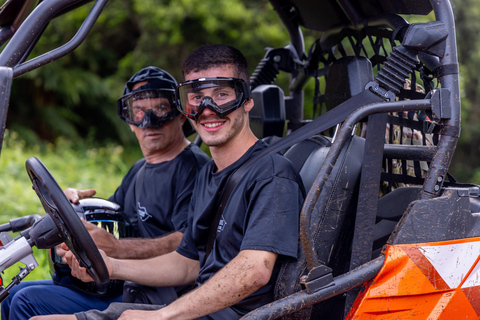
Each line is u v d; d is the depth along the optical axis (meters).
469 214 1.76
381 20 2.16
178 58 10.05
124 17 10.70
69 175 7.14
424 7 1.98
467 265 1.75
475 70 8.32
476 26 8.25
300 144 2.17
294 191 1.78
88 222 2.20
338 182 1.79
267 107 2.62
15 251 1.63
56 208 1.60
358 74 2.14
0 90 1.49
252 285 1.68
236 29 9.45
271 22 9.51
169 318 1.72
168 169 2.47
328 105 2.36
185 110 1.92
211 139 1.91
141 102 2.43
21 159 7.46
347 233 1.87
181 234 2.32
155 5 9.85
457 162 8.86
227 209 1.87
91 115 11.83
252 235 1.71
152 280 2.08
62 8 1.62
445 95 1.70
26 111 11.04
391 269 1.68
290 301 1.60
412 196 2.01
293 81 3.01
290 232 1.72
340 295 1.89
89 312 1.88
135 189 2.59
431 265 1.71
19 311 2.14
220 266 1.87
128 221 2.40
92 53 11.54
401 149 2.00
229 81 1.86
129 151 11.28
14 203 5.12
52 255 2.21
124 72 11.12
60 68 10.96
